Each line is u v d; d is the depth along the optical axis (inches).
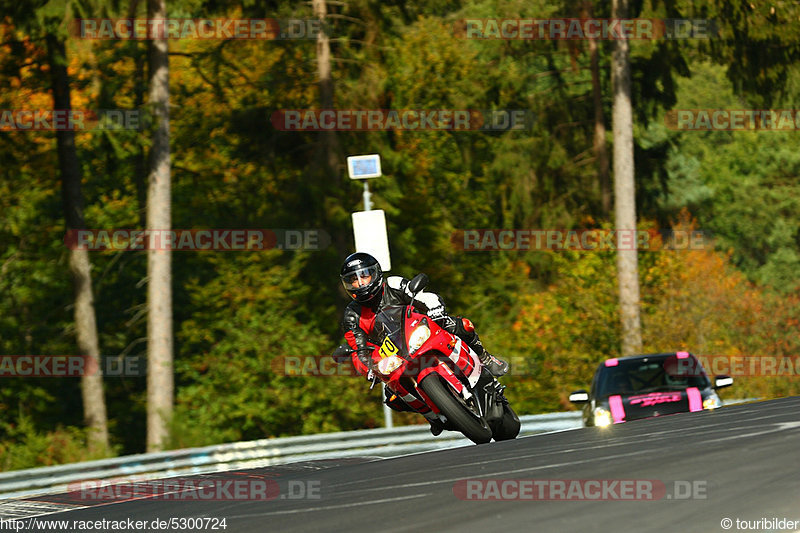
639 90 5753.0
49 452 3353.8
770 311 4293.8
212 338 4333.2
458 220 6333.7
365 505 637.3
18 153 4224.9
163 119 3678.6
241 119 4766.2
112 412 4776.1
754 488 540.7
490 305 6048.2
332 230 4687.5
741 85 4431.6
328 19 4734.3
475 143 6215.6
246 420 4005.9
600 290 4318.4
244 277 4480.8
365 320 1294.3
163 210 3700.8
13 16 3280.0
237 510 705.0
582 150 6663.4
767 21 4178.2
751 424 888.3
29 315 4783.5
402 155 4923.7
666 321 4180.6
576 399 2084.2
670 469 639.1
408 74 5743.1
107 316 4958.2
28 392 4498.0
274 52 4955.7
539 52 6314.0
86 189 5024.6
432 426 1362.0
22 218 4702.3
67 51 3838.6
